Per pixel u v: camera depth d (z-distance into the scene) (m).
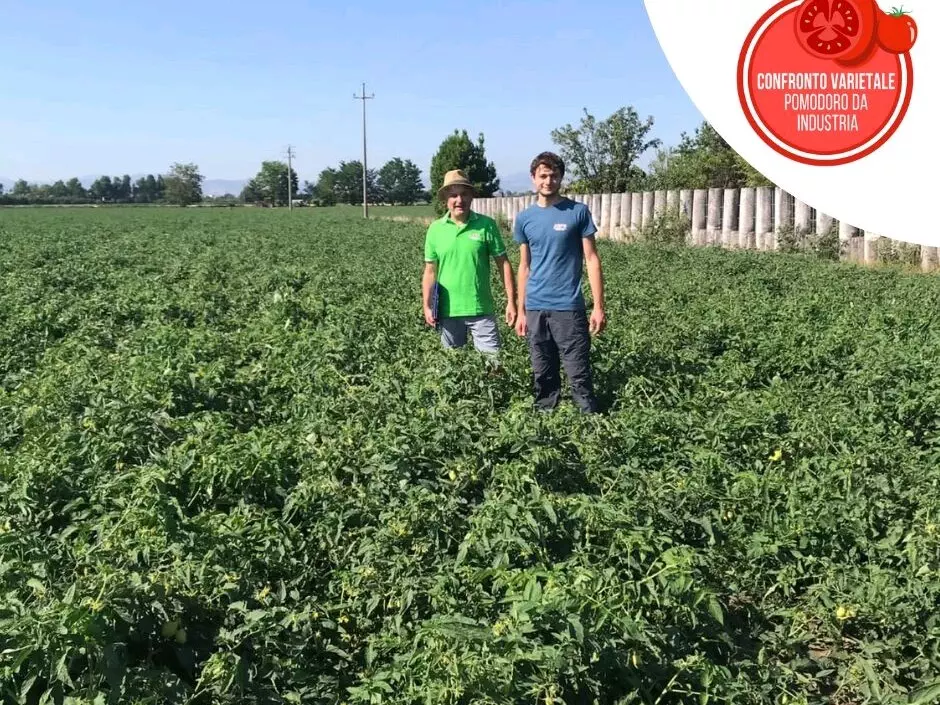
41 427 7.46
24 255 25.14
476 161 84.19
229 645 4.62
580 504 5.68
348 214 85.44
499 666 4.07
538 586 4.58
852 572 5.41
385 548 5.48
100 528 5.50
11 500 5.96
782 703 4.57
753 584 5.58
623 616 4.49
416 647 4.53
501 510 5.48
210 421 7.46
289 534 5.73
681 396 9.25
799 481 6.53
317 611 5.01
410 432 6.82
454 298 9.32
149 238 37.03
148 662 4.38
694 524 5.96
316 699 4.54
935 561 5.24
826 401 8.55
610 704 4.40
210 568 4.89
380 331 11.59
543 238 8.51
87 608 4.20
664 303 14.18
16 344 11.57
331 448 6.70
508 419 7.25
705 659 4.56
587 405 8.66
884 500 6.15
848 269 19.23
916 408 8.15
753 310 13.10
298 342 10.65
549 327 8.66
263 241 34.38
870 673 4.67
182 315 14.02
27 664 3.96
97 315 13.70
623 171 53.28
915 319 12.27
